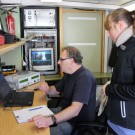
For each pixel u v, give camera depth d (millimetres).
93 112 1927
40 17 3299
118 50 1549
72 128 1817
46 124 1411
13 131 1320
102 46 3668
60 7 3301
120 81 1520
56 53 3443
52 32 3375
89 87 1817
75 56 1937
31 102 1848
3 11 3037
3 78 2102
